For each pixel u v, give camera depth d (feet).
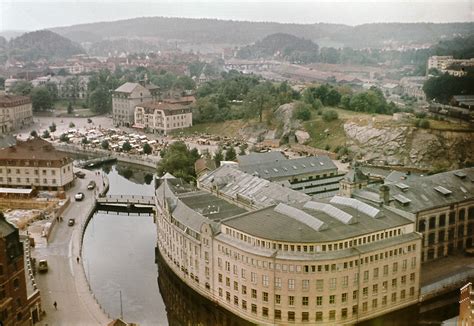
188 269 585.63
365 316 506.48
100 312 520.83
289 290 487.20
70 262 635.25
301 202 588.50
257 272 497.87
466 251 627.05
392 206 584.40
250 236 506.07
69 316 510.99
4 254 446.60
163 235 650.84
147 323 531.91
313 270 480.64
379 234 509.35
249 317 513.86
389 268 510.58
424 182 637.71
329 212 534.78
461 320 458.09
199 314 571.69
